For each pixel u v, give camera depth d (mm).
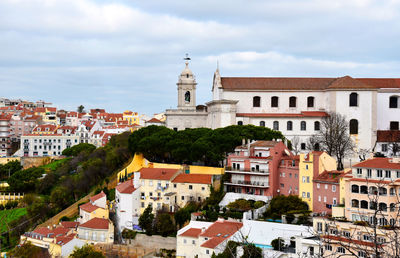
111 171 171375
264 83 188375
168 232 120562
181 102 196500
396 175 97188
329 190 111250
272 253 91688
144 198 133875
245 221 106062
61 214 150125
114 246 120688
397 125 190500
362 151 175125
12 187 187125
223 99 184625
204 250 100750
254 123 181500
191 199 129750
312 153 118438
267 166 124750
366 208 98125
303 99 187250
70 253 116812
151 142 152500
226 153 143500
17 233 140375
